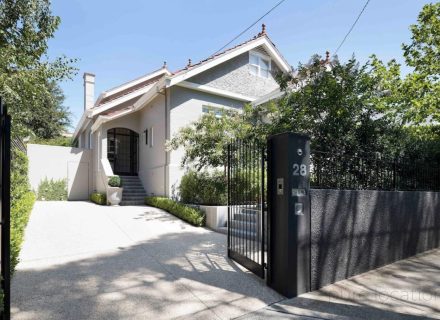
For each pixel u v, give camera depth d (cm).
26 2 550
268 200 405
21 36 563
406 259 548
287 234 370
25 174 1066
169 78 1058
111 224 805
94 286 393
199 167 909
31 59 564
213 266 483
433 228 637
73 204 1205
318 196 407
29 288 383
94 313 320
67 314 316
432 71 839
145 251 567
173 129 1116
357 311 328
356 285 408
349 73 595
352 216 450
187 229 776
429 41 832
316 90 598
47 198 1424
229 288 393
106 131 1383
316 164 478
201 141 858
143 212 995
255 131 714
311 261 392
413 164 643
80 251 561
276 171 398
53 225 766
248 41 1291
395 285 408
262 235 427
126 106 1509
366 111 622
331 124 589
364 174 543
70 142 2197
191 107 1171
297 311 329
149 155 1322
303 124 608
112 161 1546
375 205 493
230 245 536
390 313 323
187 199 1001
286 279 368
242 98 1297
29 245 589
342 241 432
